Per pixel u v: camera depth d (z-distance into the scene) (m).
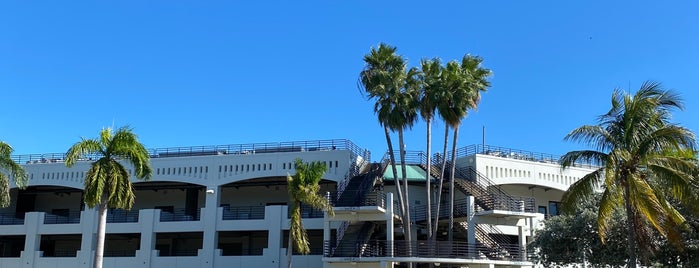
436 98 41.56
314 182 38.12
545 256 37.81
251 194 55.59
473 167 48.06
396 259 39.66
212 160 52.28
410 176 47.84
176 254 56.94
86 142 28.97
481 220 42.25
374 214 42.25
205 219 50.78
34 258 52.25
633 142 25.78
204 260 49.66
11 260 52.41
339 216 42.62
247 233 53.62
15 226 53.41
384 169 47.75
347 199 43.19
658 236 30.14
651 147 25.14
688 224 29.45
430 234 40.94
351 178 47.88
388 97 41.62
